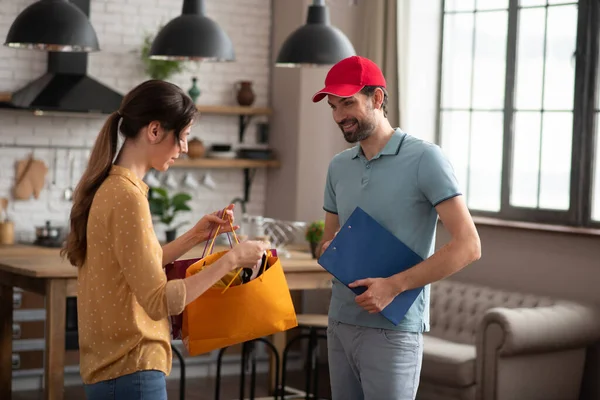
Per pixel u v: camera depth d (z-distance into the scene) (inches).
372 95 130.7
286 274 233.5
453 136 295.9
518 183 273.9
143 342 108.3
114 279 107.3
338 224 146.5
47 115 290.2
